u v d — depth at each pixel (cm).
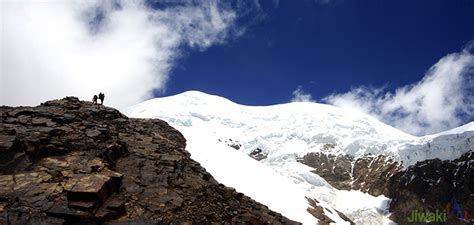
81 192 2109
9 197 2053
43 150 2470
